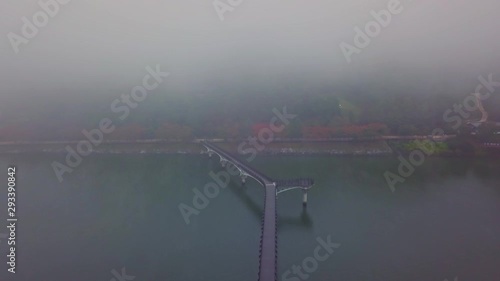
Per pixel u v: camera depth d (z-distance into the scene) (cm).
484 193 7388
